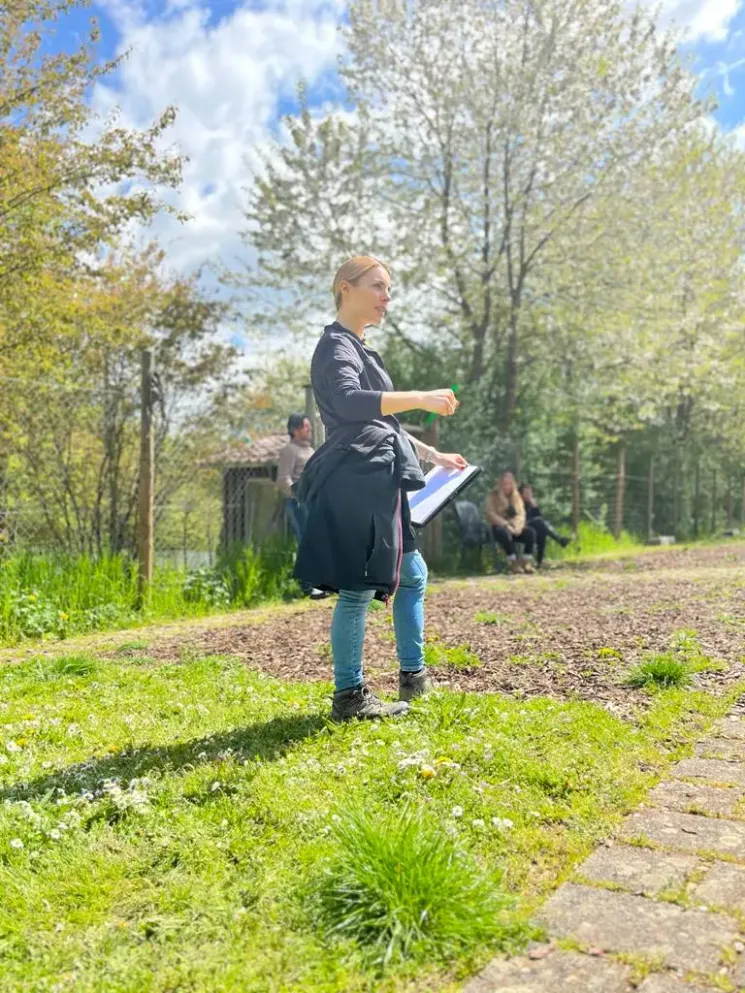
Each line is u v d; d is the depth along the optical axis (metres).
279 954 1.97
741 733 3.46
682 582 9.68
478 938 2.00
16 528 8.12
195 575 8.95
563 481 18.89
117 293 12.21
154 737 3.58
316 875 2.24
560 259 16.95
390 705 3.70
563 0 15.85
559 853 2.41
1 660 5.87
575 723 3.51
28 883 2.34
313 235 17.14
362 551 3.46
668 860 2.34
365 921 2.06
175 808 2.74
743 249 23.34
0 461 8.24
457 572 13.32
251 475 13.75
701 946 1.92
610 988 1.79
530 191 16.75
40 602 7.34
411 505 4.00
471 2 15.94
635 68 16.17
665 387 18.09
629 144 16.55
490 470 15.65
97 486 8.86
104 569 8.02
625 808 2.70
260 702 4.10
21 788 2.99
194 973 1.92
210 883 2.30
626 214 16.55
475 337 17.25
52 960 2.00
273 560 9.72
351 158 16.77
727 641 5.40
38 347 9.66
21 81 9.53
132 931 2.10
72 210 9.89
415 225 16.58
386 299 3.83
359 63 16.38
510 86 16.02
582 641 5.59
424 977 1.89
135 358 11.14
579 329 17.20
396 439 3.56
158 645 6.21
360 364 3.66
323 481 3.51
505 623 6.60
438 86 16.09
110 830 2.64
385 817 2.50
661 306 17.42
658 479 23.75
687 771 3.02
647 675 4.29
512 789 2.82
